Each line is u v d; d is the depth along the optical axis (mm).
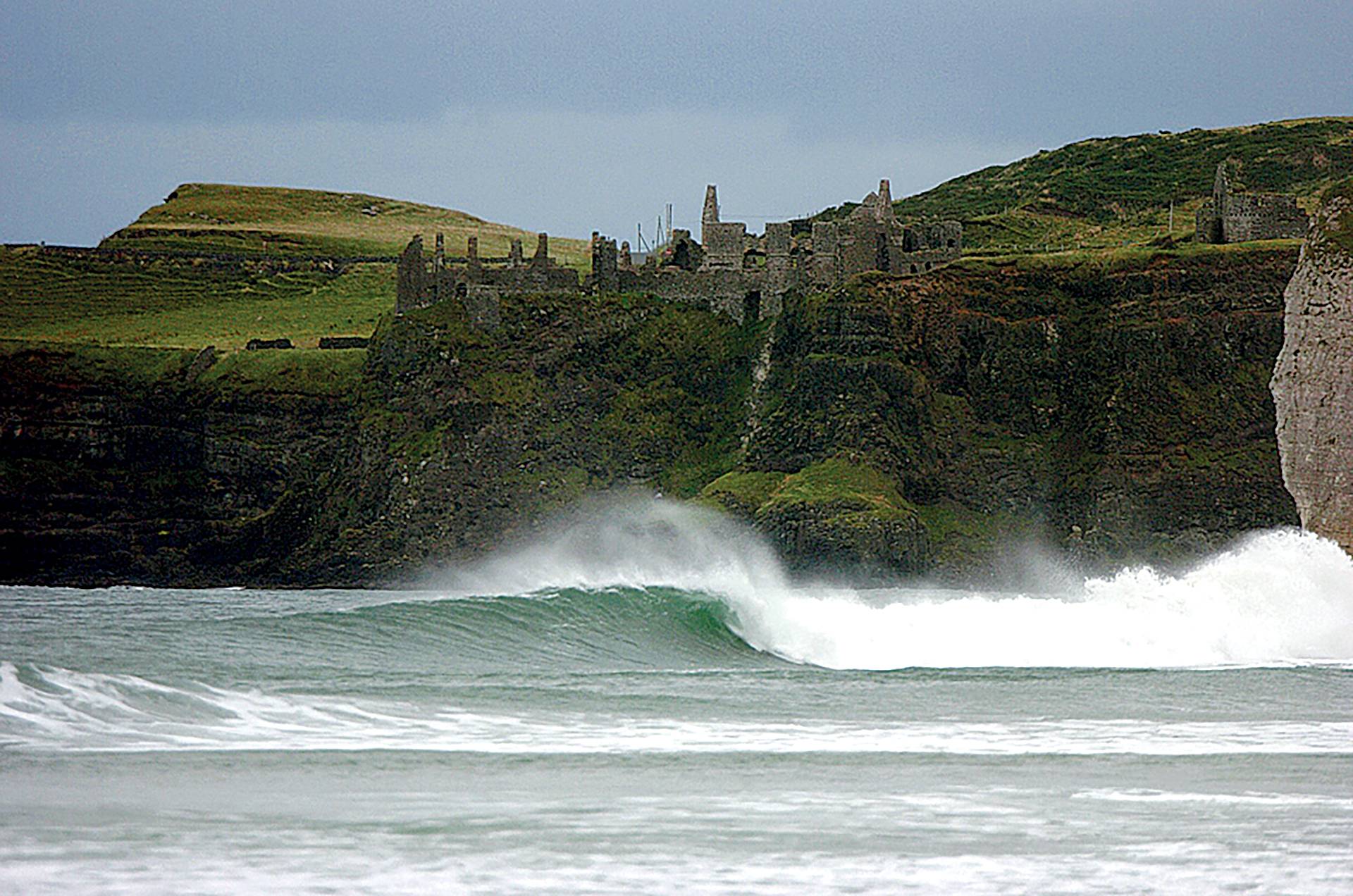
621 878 113125
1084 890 112812
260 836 121000
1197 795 141625
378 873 112938
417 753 151000
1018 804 136625
